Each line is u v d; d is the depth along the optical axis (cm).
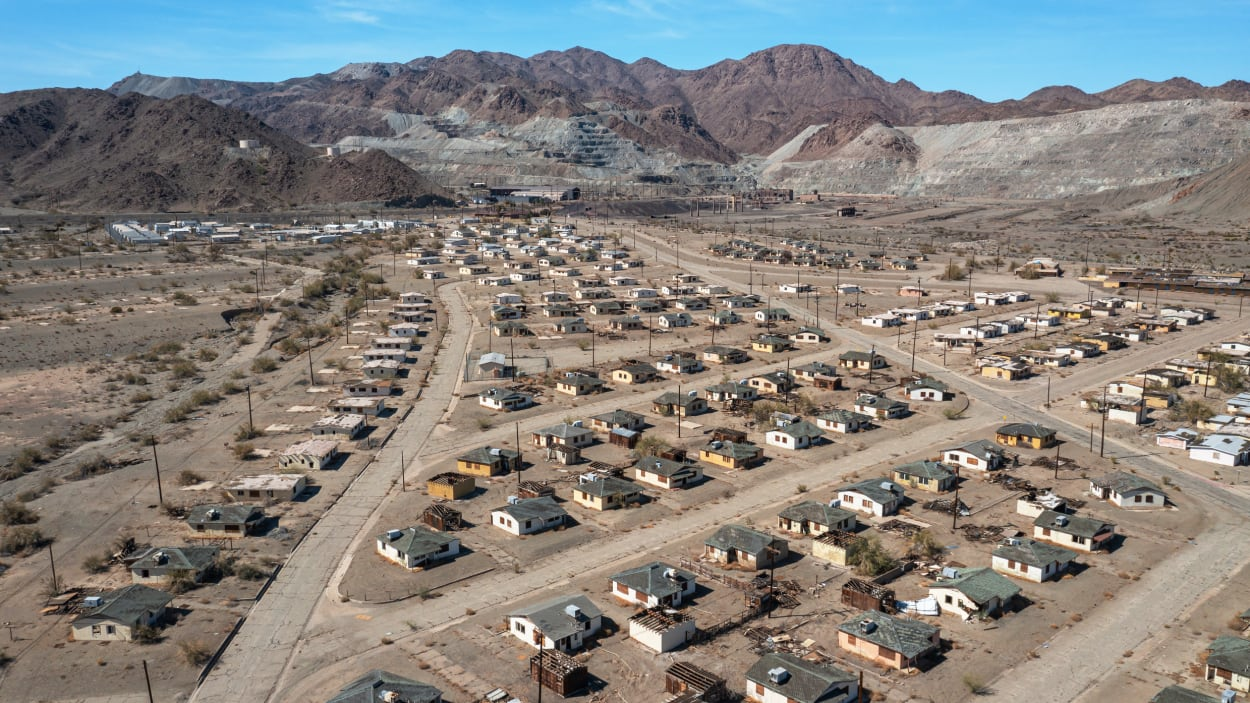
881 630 7006
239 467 11188
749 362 17075
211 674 6750
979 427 13025
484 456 11181
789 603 7812
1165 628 7419
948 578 7938
